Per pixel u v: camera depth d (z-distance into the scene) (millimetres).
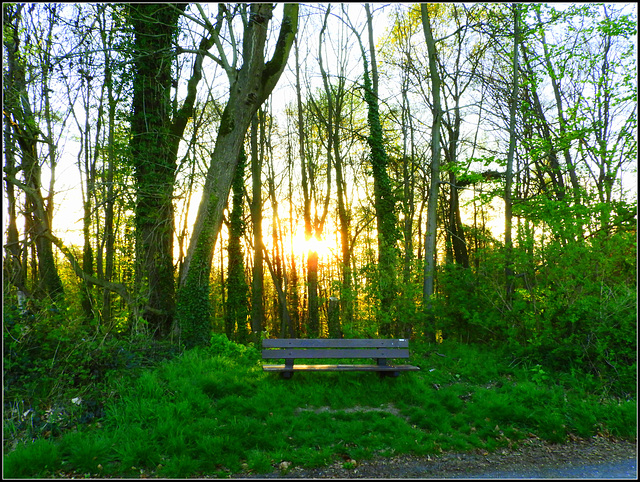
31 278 13383
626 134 10617
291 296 22719
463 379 6867
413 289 8984
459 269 9297
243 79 9242
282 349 6430
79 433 4496
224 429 4809
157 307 9602
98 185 9188
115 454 4285
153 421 4855
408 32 17047
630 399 5965
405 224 17844
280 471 4223
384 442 4801
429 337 9547
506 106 15984
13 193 9602
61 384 5285
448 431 5094
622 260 7309
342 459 4488
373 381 6332
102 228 12086
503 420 5445
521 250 7855
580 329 7055
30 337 5516
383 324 9391
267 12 9172
